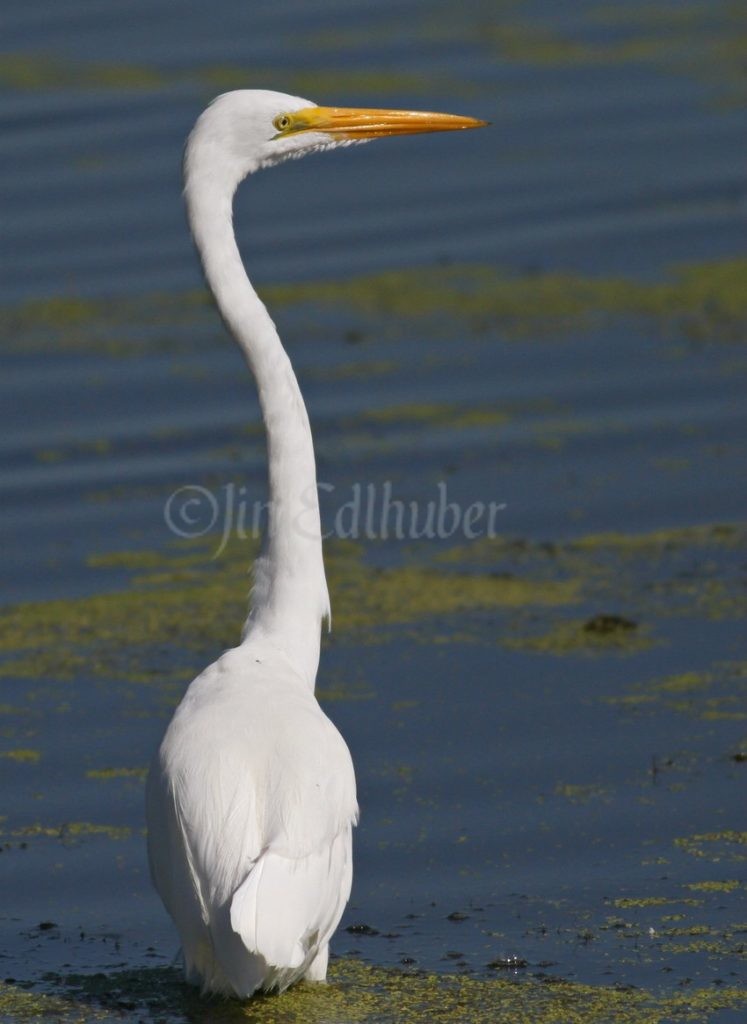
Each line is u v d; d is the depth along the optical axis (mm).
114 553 13695
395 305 18344
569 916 8523
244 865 7195
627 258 19266
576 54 25109
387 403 16141
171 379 16766
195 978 7840
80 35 26172
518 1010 7543
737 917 8445
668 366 16703
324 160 22094
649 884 8820
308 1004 7641
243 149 8906
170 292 18828
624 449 15109
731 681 11219
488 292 18578
